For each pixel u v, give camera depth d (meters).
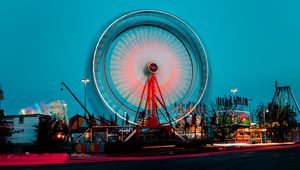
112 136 70.56
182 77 58.06
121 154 46.94
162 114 56.00
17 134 79.38
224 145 58.88
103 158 38.12
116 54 54.38
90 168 24.55
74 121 93.06
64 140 77.75
